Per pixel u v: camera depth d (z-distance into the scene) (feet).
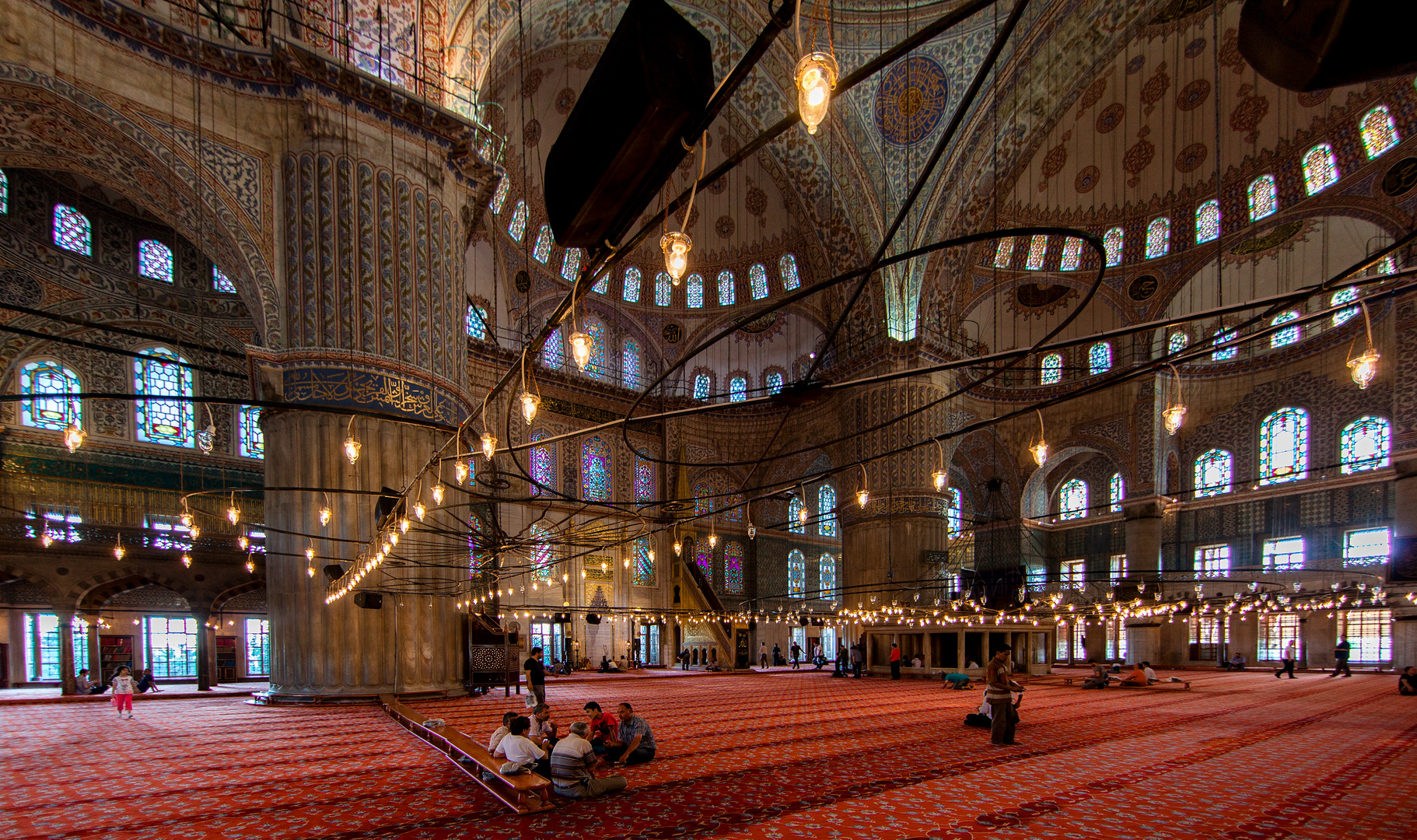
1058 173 77.36
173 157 35.86
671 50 9.60
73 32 33.47
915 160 66.03
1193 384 81.71
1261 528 76.64
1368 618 71.31
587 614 64.69
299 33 38.32
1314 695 45.44
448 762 22.54
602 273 13.69
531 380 18.92
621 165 10.45
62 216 55.57
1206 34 64.49
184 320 60.54
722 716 35.12
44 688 55.98
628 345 82.94
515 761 17.72
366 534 37.14
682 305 84.89
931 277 70.33
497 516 64.08
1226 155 70.90
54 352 54.54
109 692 50.31
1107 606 71.26
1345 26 6.34
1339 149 64.18
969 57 62.13
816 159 69.31
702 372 87.61
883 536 69.00
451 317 42.47
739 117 68.64
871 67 9.01
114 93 34.50
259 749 25.09
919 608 63.98
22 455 52.60
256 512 61.62
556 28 54.75
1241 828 15.48
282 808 17.35
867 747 25.58
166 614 61.46
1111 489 88.28
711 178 11.10
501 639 44.16
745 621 78.07
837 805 17.40
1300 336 74.28
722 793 18.58
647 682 60.18
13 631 55.57
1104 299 81.05
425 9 42.24
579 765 17.99
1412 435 55.01
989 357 14.17
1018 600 71.10
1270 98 66.54
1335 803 17.48
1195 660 80.23
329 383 37.63
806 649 90.89
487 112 58.18
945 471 24.57
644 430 81.25
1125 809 16.99
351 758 23.35
